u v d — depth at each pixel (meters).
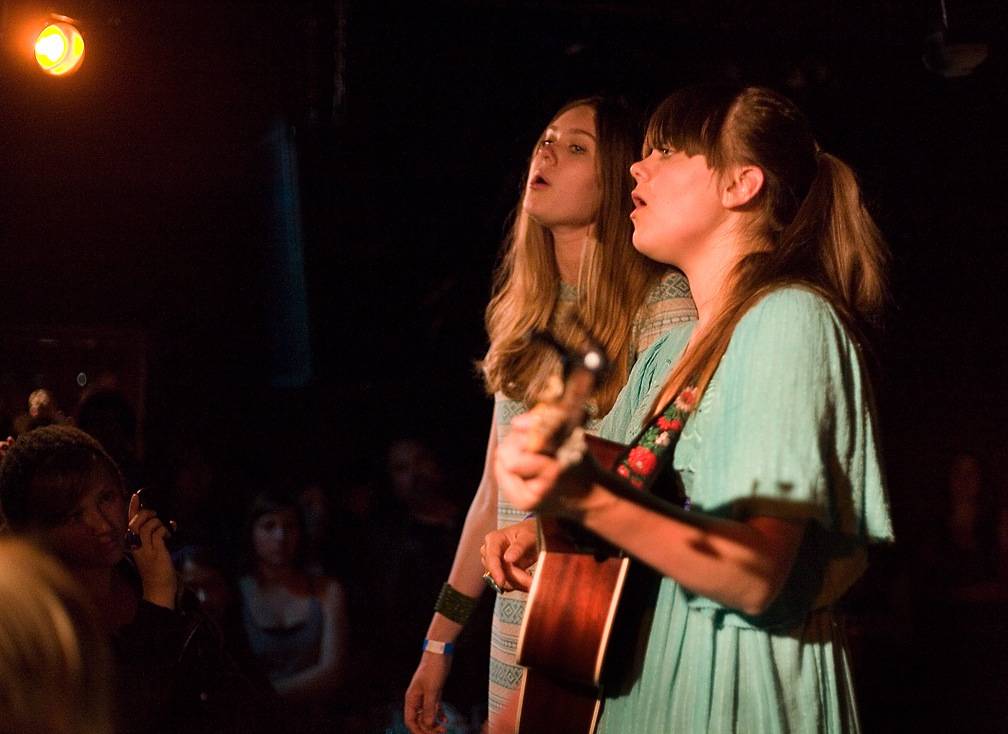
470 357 6.50
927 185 5.86
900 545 5.34
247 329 6.46
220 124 5.81
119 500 2.18
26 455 2.17
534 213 2.44
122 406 3.73
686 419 1.61
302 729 3.70
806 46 5.47
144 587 2.20
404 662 4.32
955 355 6.39
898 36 5.11
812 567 1.51
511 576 2.00
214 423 6.39
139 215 6.24
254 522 4.12
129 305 6.32
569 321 2.42
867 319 1.70
